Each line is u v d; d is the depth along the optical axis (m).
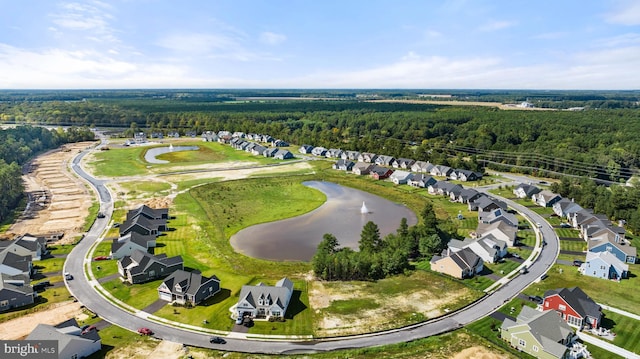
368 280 75.75
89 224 103.88
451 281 75.31
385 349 55.47
